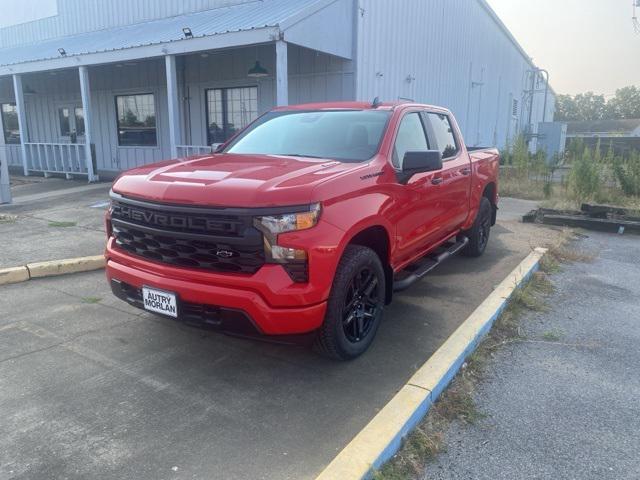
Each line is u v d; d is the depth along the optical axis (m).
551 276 6.24
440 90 17.09
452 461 2.75
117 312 4.69
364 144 4.26
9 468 2.58
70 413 3.08
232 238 3.13
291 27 9.63
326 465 2.65
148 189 3.48
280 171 3.58
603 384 3.61
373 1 12.17
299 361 3.79
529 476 2.64
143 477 2.53
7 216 8.78
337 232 3.31
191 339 4.14
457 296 5.32
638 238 8.60
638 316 4.93
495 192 7.29
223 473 2.57
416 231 4.57
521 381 3.62
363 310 3.83
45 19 18.75
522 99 30.88
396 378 3.57
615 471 2.70
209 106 14.48
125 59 12.09
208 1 13.69
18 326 4.35
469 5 18.75
